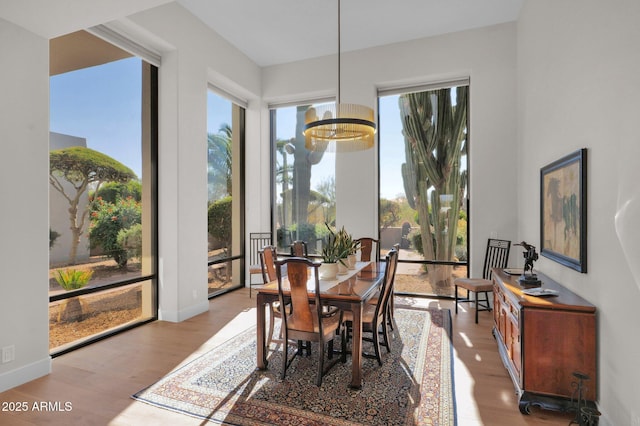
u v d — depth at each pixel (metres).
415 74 5.28
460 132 5.32
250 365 3.09
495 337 3.66
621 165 2.01
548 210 3.33
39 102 2.90
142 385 2.73
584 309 2.31
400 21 4.81
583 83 2.54
